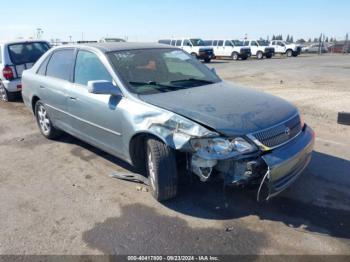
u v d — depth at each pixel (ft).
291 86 40.96
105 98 13.33
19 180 14.48
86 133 15.28
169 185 11.57
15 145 18.98
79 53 15.67
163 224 10.91
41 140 19.71
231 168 10.31
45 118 19.27
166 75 14.39
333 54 142.00
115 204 12.21
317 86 40.47
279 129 10.86
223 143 10.01
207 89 13.48
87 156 16.93
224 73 60.49
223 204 11.96
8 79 29.48
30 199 12.80
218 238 10.14
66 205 12.26
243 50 106.32
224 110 11.12
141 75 13.58
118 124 12.73
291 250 9.53
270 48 111.24
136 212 11.63
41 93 18.25
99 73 14.05
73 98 15.26
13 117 25.39
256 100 12.36
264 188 11.66
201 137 10.09
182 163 11.98
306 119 23.49
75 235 10.49
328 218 11.00
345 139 18.85
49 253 9.70
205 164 10.20
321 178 13.79
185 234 10.37
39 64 19.12
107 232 10.59
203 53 93.97
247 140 10.15
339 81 45.39
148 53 14.96
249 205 11.84
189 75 15.03
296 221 10.87
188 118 10.65
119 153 13.47
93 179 14.32
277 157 10.29
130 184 13.71
